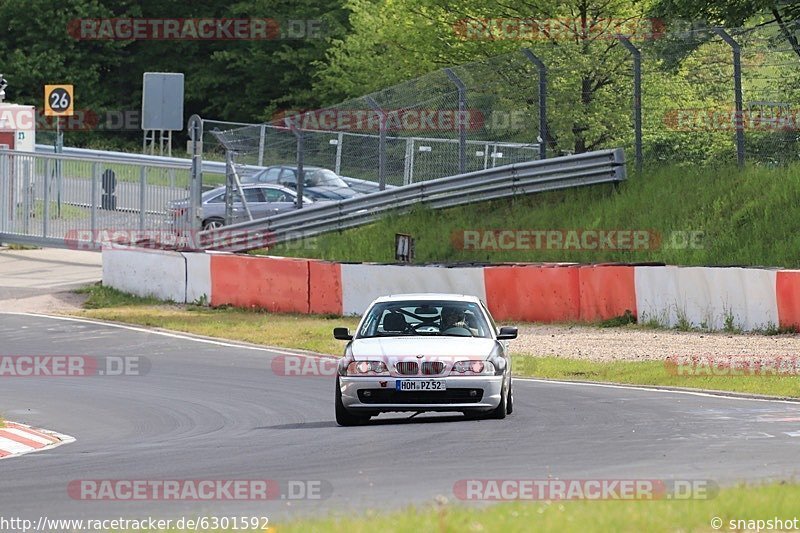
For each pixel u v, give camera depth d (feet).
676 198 361.71
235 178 435.53
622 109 390.21
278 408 203.10
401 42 583.17
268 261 357.61
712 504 100.37
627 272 307.78
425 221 397.60
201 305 370.12
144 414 201.36
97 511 117.91
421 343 178.50
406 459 143.74
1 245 472.03
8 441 171.73
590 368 247.50
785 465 132.46
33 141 516.73
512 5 506.48
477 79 397.39
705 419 174.29
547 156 397.80
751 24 476.54
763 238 335.67
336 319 340.59
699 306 293.84
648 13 479.00
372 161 425.28
